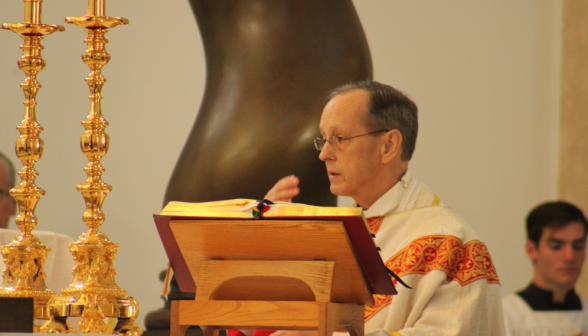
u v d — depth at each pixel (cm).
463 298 794
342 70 1275
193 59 2156
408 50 2227
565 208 1638
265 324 580
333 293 622
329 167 883
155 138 2136
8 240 932
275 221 577
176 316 598
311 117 1246
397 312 805
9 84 2089
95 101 800
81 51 2127
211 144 1266
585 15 2152
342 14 1300
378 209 883
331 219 569
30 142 816
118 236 2088
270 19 1271
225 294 627
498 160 2205
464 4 2234
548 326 1625
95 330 738
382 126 864
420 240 838
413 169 2200
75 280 771
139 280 2075
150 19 2166
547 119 2205
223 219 591
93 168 796
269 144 1231
